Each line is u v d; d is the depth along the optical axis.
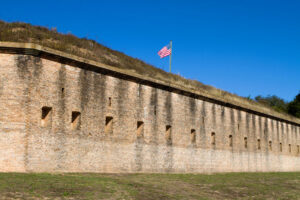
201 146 29.75
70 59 20.47
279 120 42.88
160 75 29.55
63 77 20.27
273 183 25.11
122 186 17.23
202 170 29.55
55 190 14.51
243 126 35.66
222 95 36.31
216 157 31.31
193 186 20.11
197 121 29.61
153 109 25.69
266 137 39.59
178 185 19.78
